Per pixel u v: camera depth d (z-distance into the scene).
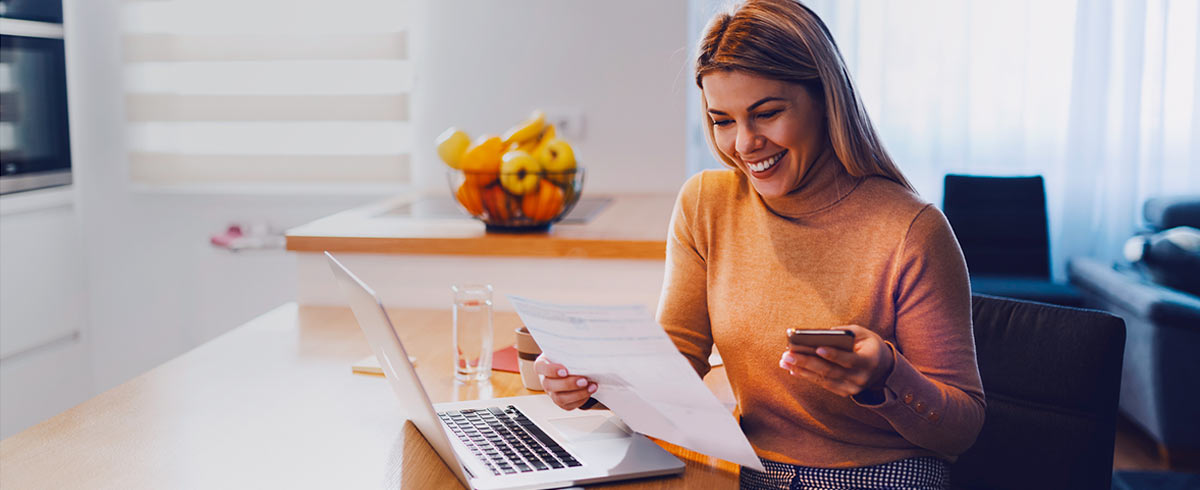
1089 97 3.99
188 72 3.00
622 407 1.11
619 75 2.85
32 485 1.03
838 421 1.13
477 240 1.92
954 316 1.08
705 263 1.27
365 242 1.96
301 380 1.40
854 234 1.13
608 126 2.88
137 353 3.20
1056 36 3.97
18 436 1.17
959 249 1.10
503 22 2.87
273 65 2.96
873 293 1.11
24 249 2.76
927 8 3.97
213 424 1.22
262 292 3.15
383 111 2.95
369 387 1.37
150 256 3.14
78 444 1.15
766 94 1.08
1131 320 3.08
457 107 2.93
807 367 0.95
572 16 2.84
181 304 3.16
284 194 3.06
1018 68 4.00
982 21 3.99
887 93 4.05
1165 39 3.93
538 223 1.99
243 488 1.02
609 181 2.90
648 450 1.11
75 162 3.00
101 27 2.99
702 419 0.99
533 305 1.01
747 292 1.19
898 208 1.11
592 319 0.95
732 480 1.05
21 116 2.70
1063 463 1.30
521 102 2.90
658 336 0.91
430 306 1.97
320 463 1.09
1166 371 2.86
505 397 1.30
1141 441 3.11
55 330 2.94
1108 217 4.10
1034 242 3.85
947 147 4.10
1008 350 1.36
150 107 3.03
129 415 1.25
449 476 1.05
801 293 1.15
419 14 2.89
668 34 2.81
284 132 3.01
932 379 1.07
